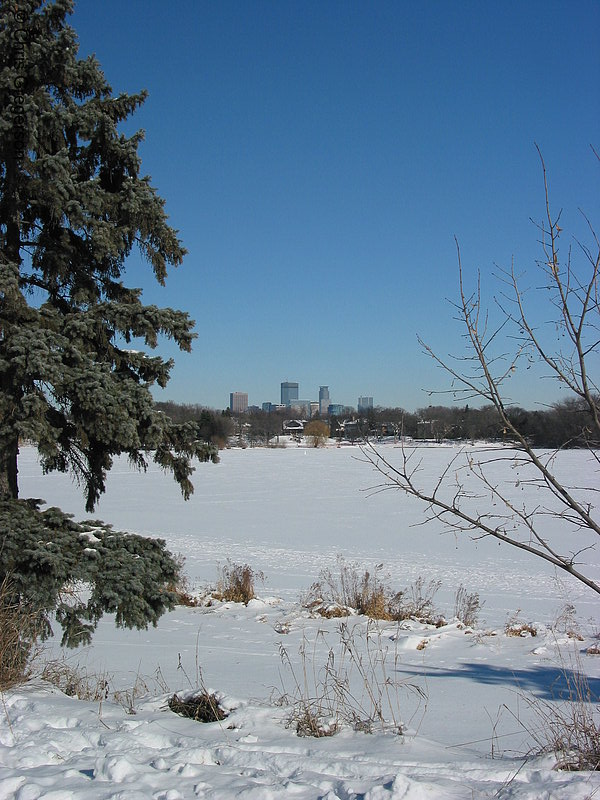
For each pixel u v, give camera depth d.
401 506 35.22
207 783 3.50
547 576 17.72
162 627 10.82
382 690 6.58
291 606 12.84
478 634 10.05
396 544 23.53
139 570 7.09
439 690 6.61
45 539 6.82
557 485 4.12
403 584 16.47
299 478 54.75
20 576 6.55
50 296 8.24
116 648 9.11
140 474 55.88
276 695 6.27
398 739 4.65
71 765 3.79
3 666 5.97
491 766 4.06
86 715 4.88
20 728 4.48
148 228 7.88
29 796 3.22
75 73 7.48
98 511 33.69
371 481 51.19
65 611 6.97
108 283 8.38
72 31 7.27
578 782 3.56
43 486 45.41
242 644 9.41
